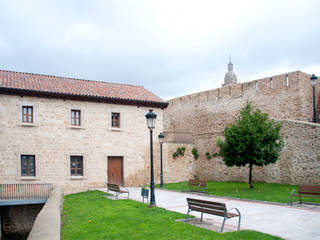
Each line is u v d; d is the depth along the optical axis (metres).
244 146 16.53
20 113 18.55
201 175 27.50
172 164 25.06
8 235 16.48
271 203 12.32
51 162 19.25
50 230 5.88
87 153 20.48
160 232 7.88
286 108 23.42
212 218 9.67
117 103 21.94
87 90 21.48
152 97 23.91
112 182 21.55
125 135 22.12
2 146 17.95
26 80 20.38
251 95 26.12
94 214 11.04
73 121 20.44
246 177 23.23
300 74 22.80
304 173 18.53
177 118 34.22
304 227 8.13
